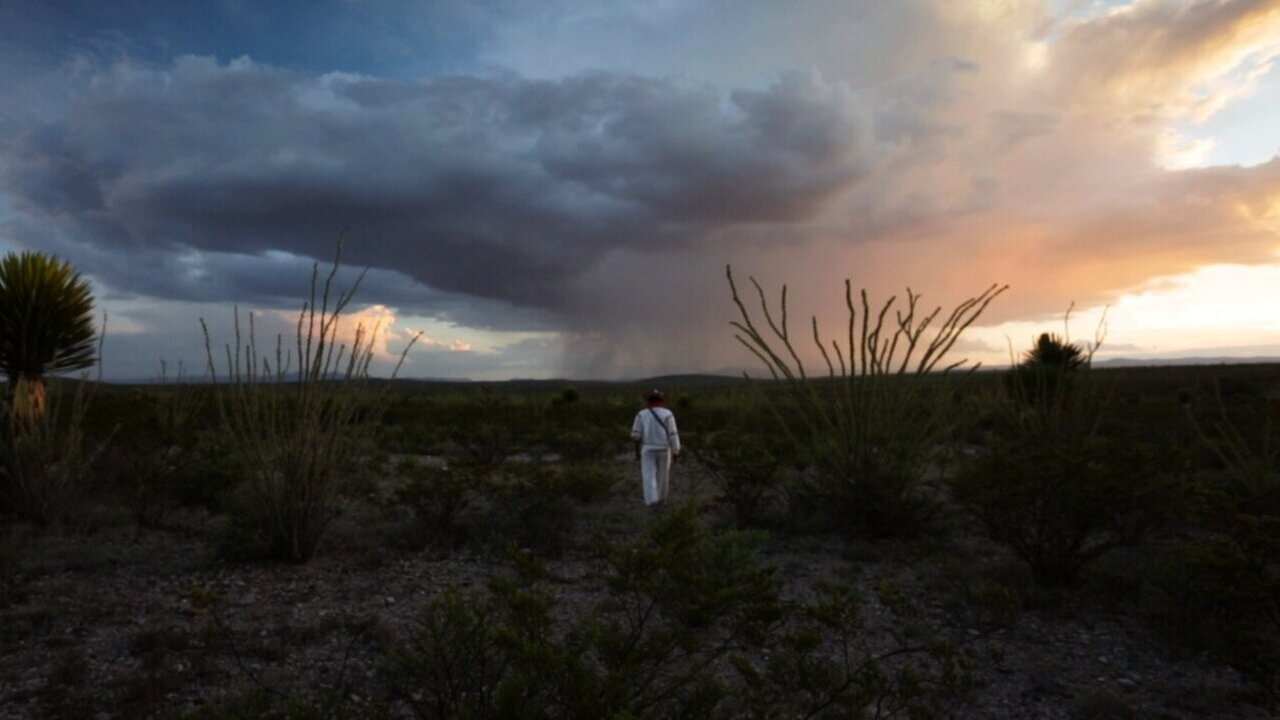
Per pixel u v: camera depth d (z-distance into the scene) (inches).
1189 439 435.8
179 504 354.9
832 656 189.5
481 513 342.0
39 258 353.7
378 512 355.3
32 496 312.5
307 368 282.7
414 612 219.8
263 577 254.4
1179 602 217.3
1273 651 168.2
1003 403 429.4
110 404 392.2
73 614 209.5
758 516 362.3
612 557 123.0
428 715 131.4
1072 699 169.0
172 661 175.3
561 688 103.0
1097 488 238.7
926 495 337.7
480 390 1024.9
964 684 145.3
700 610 113.8
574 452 611.5
